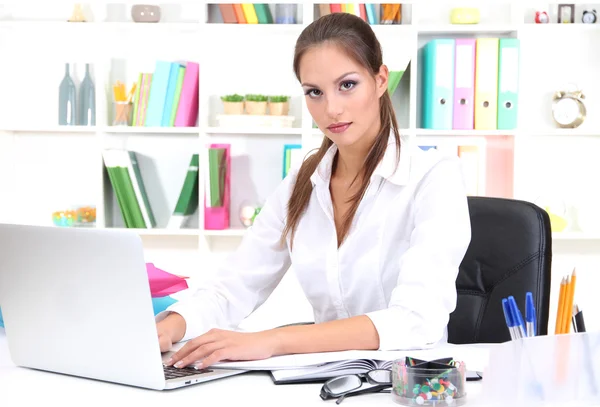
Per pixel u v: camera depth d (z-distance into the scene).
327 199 1.63
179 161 3.77
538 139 3.71
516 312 1.23
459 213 1.52
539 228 1.70
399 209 1.58
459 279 1.76
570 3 3.61
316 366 1.26
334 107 1.44
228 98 3.60
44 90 3.77
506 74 3.48
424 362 1.13
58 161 3.79
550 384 1.10
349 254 1.61
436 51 3.47
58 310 1.28
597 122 3.70
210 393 1.18
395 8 3.56
